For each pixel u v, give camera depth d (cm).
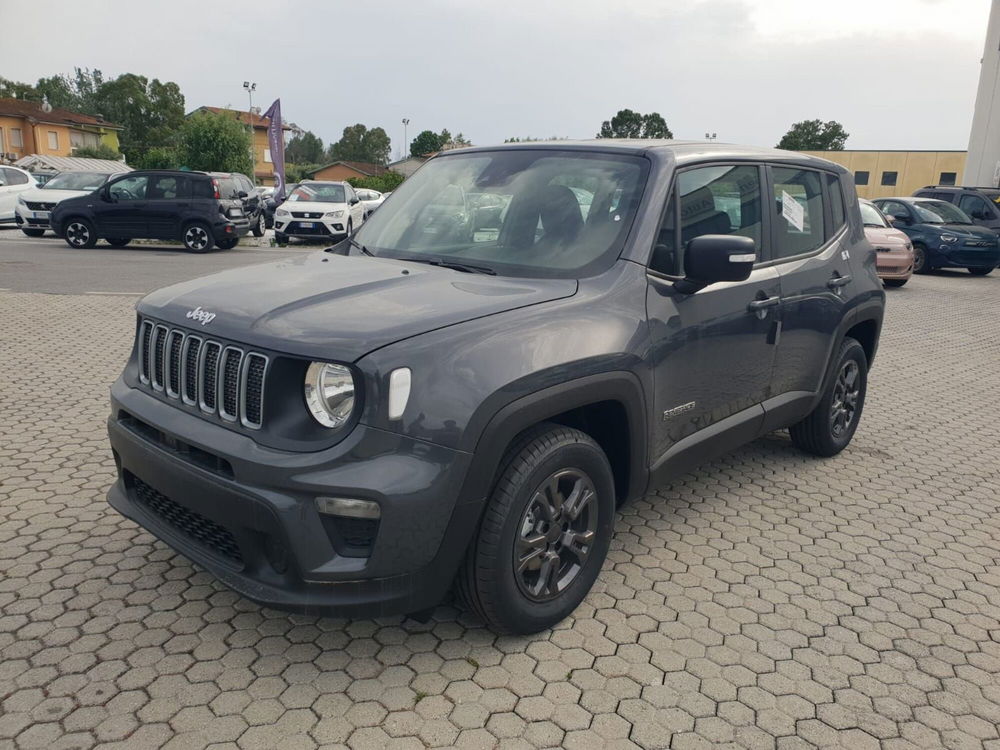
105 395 580
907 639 305
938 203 1798
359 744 237
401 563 243
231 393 257
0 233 2052
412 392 239
